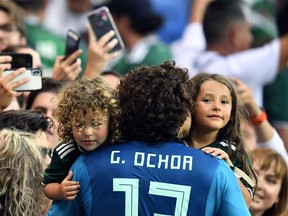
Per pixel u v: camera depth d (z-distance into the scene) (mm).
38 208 10203
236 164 10203
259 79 19906
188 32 19812
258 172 12852
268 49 19906
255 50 19891
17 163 10109
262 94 20000
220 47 19828
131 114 9516
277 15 20047
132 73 9672
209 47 19812
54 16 19703
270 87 19984
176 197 9352
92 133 9383
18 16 16438
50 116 13367
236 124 10258
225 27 19812
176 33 19812
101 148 9602
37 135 11414
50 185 9633
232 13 19844
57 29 19672
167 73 9609
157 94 9484
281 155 13102
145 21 19672
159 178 9398
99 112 9336
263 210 12906
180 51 19781
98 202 9453
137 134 9578
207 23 19828
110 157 9508
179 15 19828
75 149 9688
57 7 19703
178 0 19828
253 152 13023
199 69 19703
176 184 9383
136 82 9570
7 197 10016
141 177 9406
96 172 9469
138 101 9484
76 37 14312
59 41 19641
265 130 13555
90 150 9555
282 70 19953
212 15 19828
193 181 9391
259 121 13484
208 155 9555
